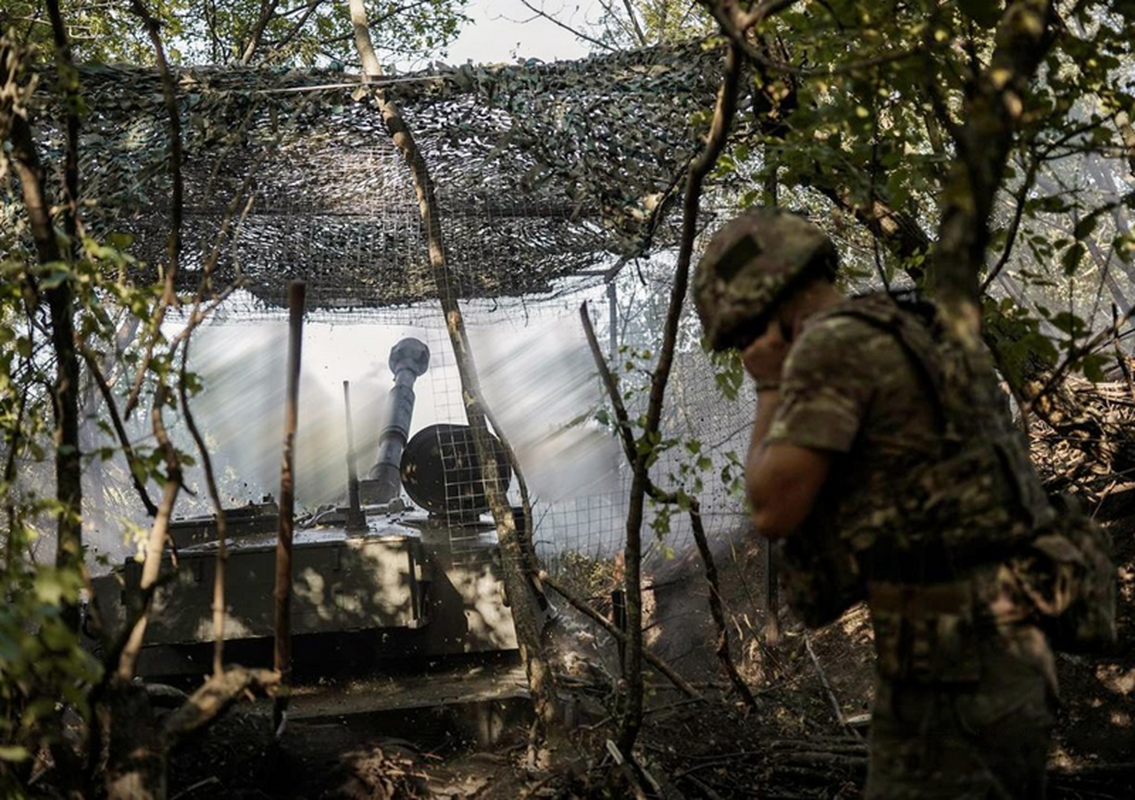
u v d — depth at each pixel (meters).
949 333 2.92
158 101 7.07
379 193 8.55
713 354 5.39
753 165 8.00
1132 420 7.50
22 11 10.56
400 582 7.66
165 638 7.61
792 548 3.16
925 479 2.96
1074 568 2.98
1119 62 4.40
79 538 4.28
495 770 6.67
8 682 3.69
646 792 5.78
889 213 6.56
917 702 2.96
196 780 5.87
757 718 6.91
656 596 10.94
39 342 5.70
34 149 4.40
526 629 7.23
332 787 6.09
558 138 7.21
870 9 4.46
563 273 9.60
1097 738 6.32
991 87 3.01
